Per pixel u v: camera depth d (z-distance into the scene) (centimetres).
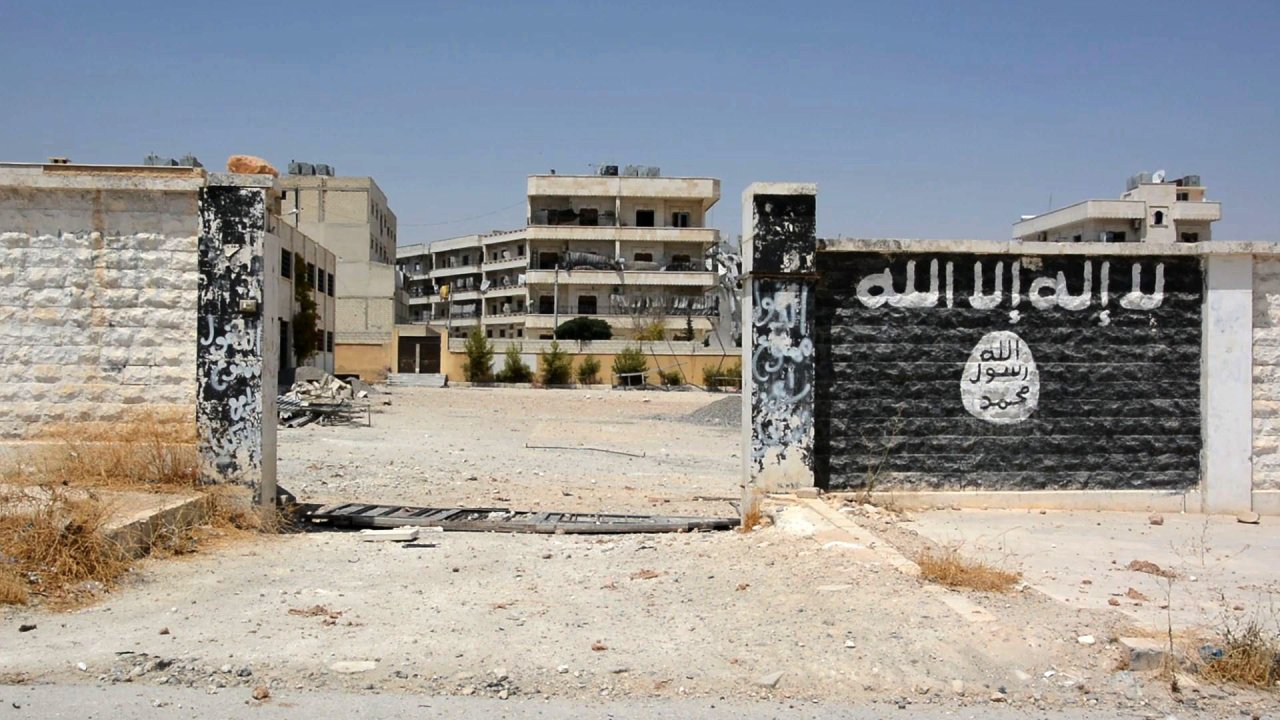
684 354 7044
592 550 1138
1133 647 682
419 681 640
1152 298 1344
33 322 1223
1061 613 778
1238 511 1331
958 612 766
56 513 898
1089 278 1337
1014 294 1324
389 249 9750
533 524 1269
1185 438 1347
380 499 1531
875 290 1308
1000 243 1321
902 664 671
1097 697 639
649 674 656
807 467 1267
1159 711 622
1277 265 1355
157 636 715
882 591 828
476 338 6975
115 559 888
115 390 1223
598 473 2025
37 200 1222
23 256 1222
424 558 1067
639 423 3562
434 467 1966
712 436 3094
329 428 2822
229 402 1196
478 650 696
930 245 1307
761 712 601
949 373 1316
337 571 980
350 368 6925
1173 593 891
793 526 1123
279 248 1285
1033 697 638
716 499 1666
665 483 1897
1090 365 1335
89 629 729
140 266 1224
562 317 8162
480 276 10306
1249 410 1341
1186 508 1337
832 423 1302
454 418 3494
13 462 1185
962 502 1309
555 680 644
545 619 789
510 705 604
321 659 669
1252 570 1003
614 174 8550
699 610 817
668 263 8194
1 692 604
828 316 1302
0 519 886
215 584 893
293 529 1236
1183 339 1347
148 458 1189
